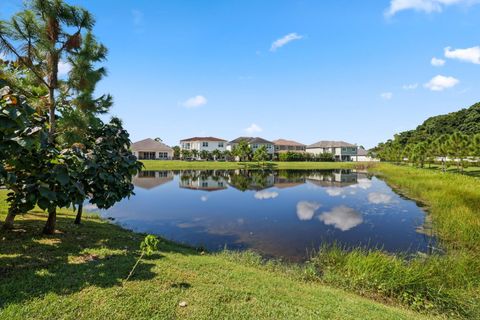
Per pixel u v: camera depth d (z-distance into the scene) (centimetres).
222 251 795
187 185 2462
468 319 503
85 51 620
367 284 603
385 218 1314
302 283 586
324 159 7894
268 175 3634
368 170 4719
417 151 4591
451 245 920
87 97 622
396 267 626
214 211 1412
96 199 624
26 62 589
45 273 437
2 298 358
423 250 888
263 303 419
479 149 3200
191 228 1089
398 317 437
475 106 7712
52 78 616
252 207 1528
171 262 555
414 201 1755
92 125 653
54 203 510
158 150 6725
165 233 1007
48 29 594
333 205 1620
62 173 493
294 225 1166
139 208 1446
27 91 616
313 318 389
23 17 554
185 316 361
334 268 694
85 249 571
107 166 655
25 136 416
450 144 3447
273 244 916
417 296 556
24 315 330
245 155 5991
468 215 1105
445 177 2519
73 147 566
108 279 437
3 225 634
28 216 804
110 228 848
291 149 9050
